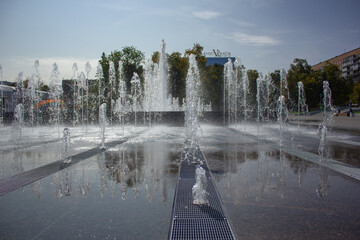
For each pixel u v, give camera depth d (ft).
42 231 7.51
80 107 75.61
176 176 13.14
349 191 10.73
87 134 35.24
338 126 47.11
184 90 94.43
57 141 27.91
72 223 8.00
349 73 239.50
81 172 14.06
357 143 24.49
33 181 12.41
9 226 7.84
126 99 79.36
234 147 22.59
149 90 66.49
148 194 10.51
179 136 32.24
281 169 14.44
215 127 48.03
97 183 12.05
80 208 9.14
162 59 65.87
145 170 14.42
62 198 10.12
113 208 9.12
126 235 7.23
